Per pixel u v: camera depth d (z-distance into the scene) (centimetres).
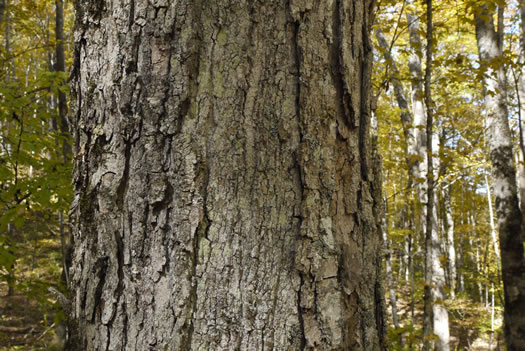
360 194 119
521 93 651
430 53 345
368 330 114
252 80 107
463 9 429
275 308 103
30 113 419
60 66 667
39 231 1173
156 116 106
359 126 123
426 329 359
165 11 106
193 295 102
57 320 350
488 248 1677
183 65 105
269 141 107
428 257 358
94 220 110
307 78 110
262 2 109
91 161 112
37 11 786
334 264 109
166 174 105
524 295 506
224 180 105
